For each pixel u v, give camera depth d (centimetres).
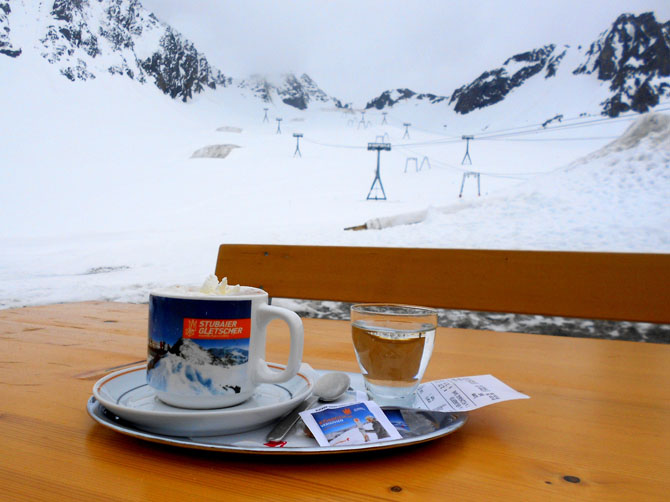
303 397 37
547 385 50
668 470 30
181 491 26
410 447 33
